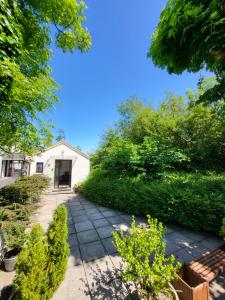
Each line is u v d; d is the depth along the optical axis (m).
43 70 2.89
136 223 4.65
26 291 1.48
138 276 1.85
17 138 3.07
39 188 6.82
